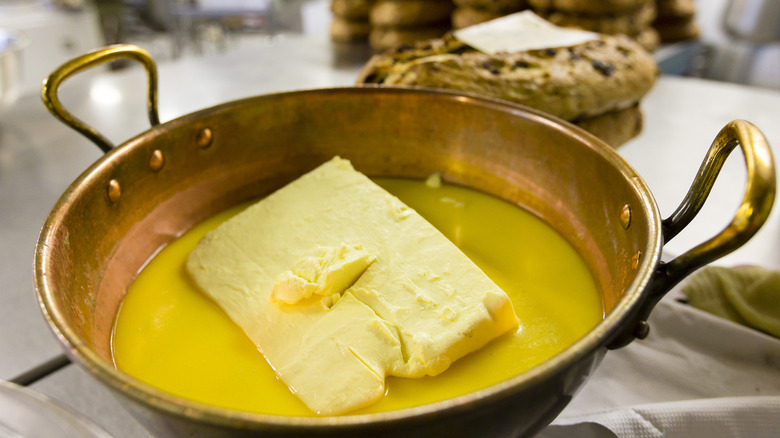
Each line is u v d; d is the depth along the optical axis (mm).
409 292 483
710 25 1285
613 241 490
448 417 289
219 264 523
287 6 2043
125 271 512
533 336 486
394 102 577
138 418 350
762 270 553
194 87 925
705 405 473
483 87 625
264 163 583
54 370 524
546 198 555
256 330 487
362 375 450
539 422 374
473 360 471
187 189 552
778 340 507
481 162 582
